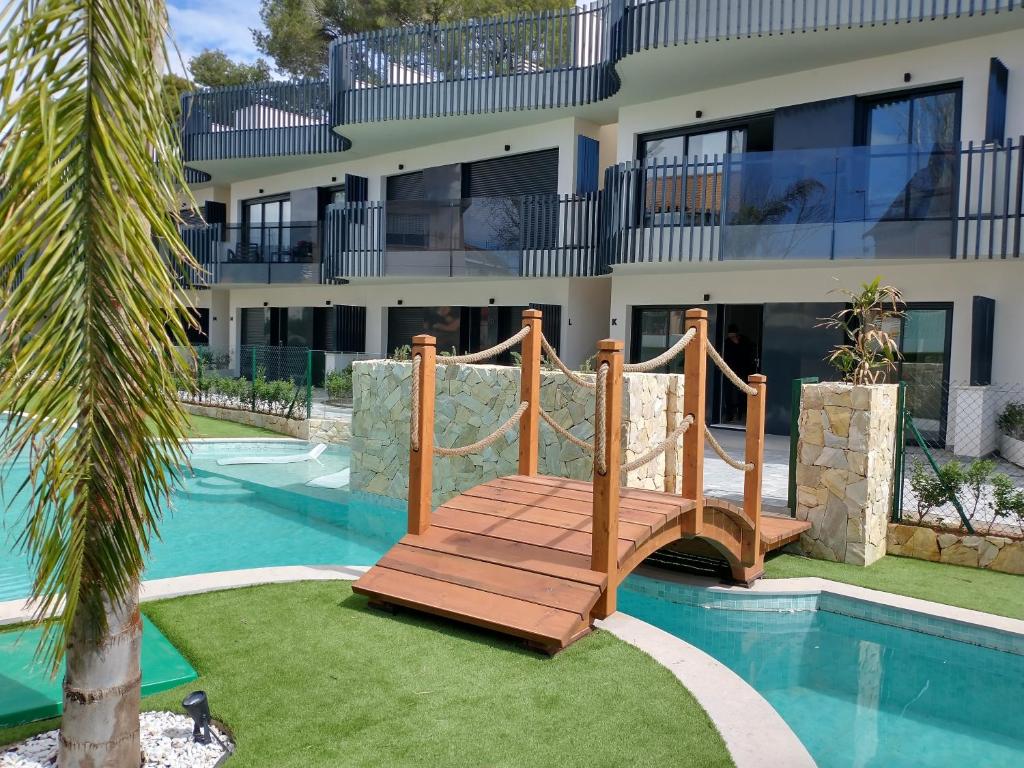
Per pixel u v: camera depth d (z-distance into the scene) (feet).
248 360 61.93
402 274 56.95
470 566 17.21
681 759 11.07
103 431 8.55
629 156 49.75
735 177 39.55
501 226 53.06
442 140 60.95
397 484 31.96
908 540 24.48
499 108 51.42
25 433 7.98
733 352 48.42
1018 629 17.66
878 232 36.45
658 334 49.80
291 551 26.23
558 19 49.21
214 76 101.45
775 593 21.11
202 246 73.15
